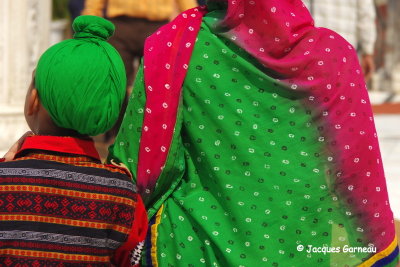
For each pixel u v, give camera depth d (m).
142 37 6.34
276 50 2.89
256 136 2.92
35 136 2.49
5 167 2.41
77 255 2.45
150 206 3.08
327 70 2.94
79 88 2.43
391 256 3.15
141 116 2.94
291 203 2.95
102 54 2.49
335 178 2.99
